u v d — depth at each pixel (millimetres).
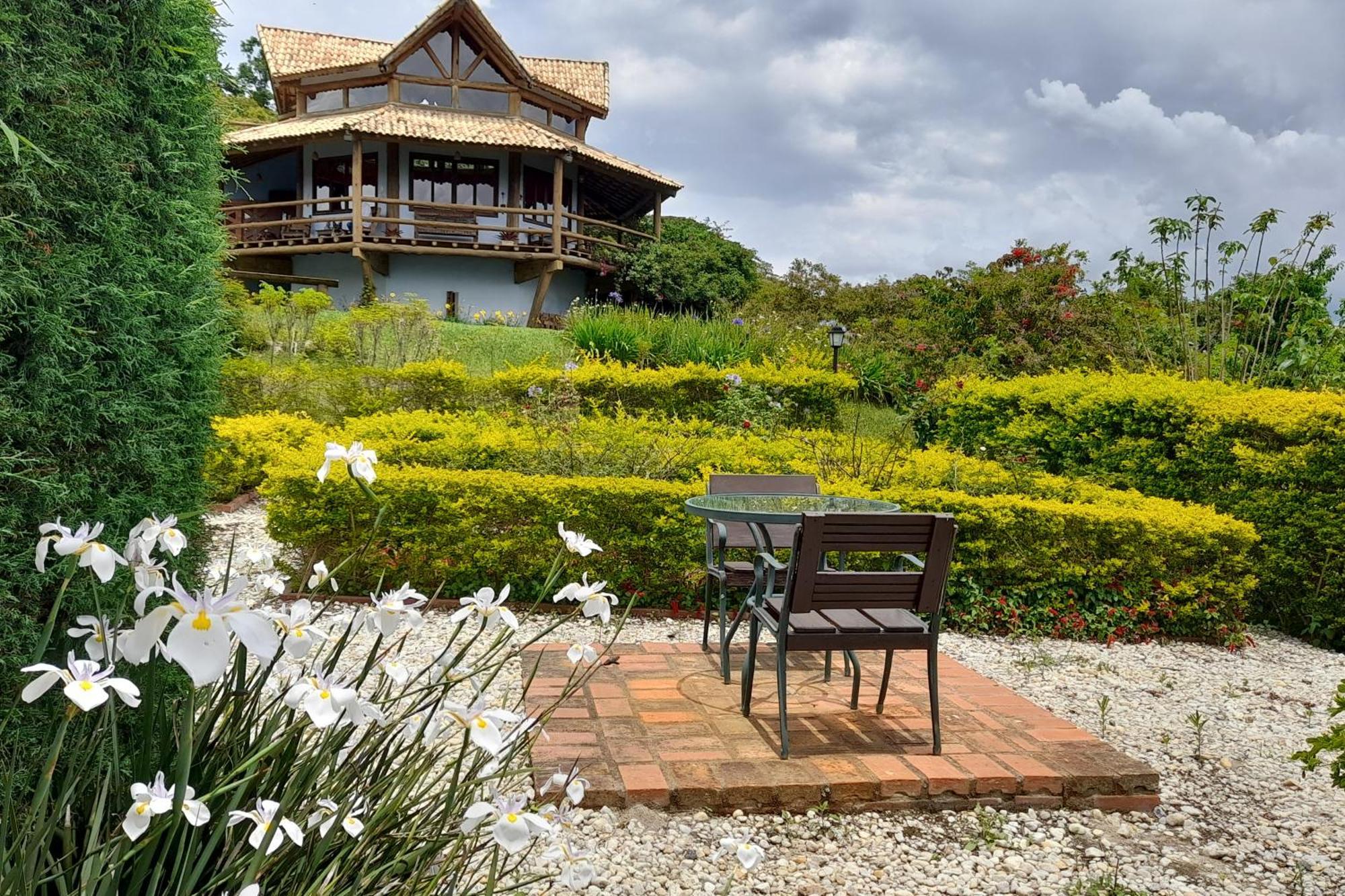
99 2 2117
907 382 14844
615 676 4227
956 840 2975
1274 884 2801
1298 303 9383
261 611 1458
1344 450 5809
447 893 1765
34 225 1879
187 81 2381
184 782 1229
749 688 3709
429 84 23500
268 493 5547
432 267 23516
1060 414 8297
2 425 1839
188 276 2523
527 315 24344
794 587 3287
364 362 13820
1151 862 2896
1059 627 5637
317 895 1444
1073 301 14258
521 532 5578
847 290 22609
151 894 1287
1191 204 9555
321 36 25859
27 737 1848
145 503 2338
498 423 8555
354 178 21250
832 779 3088
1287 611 6277
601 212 28000
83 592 1995
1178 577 5758
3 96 1759
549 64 27203
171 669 2264
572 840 2740
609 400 11172
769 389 11703
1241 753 3881
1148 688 4738
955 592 5711
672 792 2990
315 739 1909
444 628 5020
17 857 1326
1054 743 3518
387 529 5559
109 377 2186
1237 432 6578
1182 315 10227
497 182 23828
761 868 2729
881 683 4141
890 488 6438
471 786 1726
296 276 22641
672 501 5625
